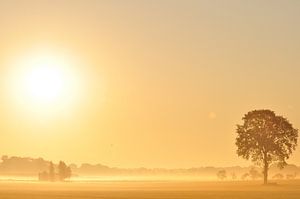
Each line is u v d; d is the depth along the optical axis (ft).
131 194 433.48
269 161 631.15
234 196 385.09
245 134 631.56
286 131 622.54
